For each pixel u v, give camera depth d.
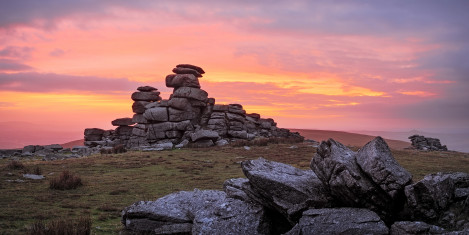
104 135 85.06
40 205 23.70
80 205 23.84
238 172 38.75
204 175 37.06
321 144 15.90
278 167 18.14
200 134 64.50
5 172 37.09
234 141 69.19
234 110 75.00
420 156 50.50
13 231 17.05
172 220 16.92
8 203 23.91
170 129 69.19
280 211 15.30
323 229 12.76
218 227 15.24
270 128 81.81
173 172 39.38
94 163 46.25
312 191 15.30
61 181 30.78
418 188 13.04
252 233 14.86
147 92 79.44
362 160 14.48
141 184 32.50
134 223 17.38
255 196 16.44
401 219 13.73
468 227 11.73
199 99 72.44
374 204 13.70
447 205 13.49
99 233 17.27
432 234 11.44
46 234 15.55
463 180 14.85
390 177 13.47
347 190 13.83
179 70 76.38
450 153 57.16
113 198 26.64
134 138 74.69
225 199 17.48
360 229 12.23
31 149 68.50
